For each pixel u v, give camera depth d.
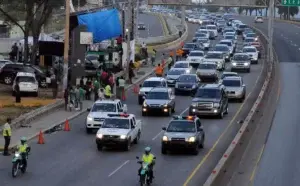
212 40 193.50
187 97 96.19
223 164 45.47
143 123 73.81
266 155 56.94
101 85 94.38
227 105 81.88
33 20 115.31
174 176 48.03
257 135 67.56
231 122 74.88
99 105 68.94
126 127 58.94
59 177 47.28
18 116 72.00
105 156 55.62
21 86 87.31
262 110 83.56
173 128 57.28
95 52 117.19
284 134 67.62
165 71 128.12
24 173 48.44
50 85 98.88
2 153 55.94
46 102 83.62
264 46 178.38
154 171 49.69
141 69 131.12
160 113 79.06
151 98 80.19
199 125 59.09
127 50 112.94
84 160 53.75
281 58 157.00
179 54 140.75
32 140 62.75
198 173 49.19
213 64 111.75
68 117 77.12
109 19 107.00
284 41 199.75
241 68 126.62
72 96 81.69
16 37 155.62
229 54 146.00
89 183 45.47
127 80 110.94
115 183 45.56
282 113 82.38
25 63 104.44
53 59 111.19
